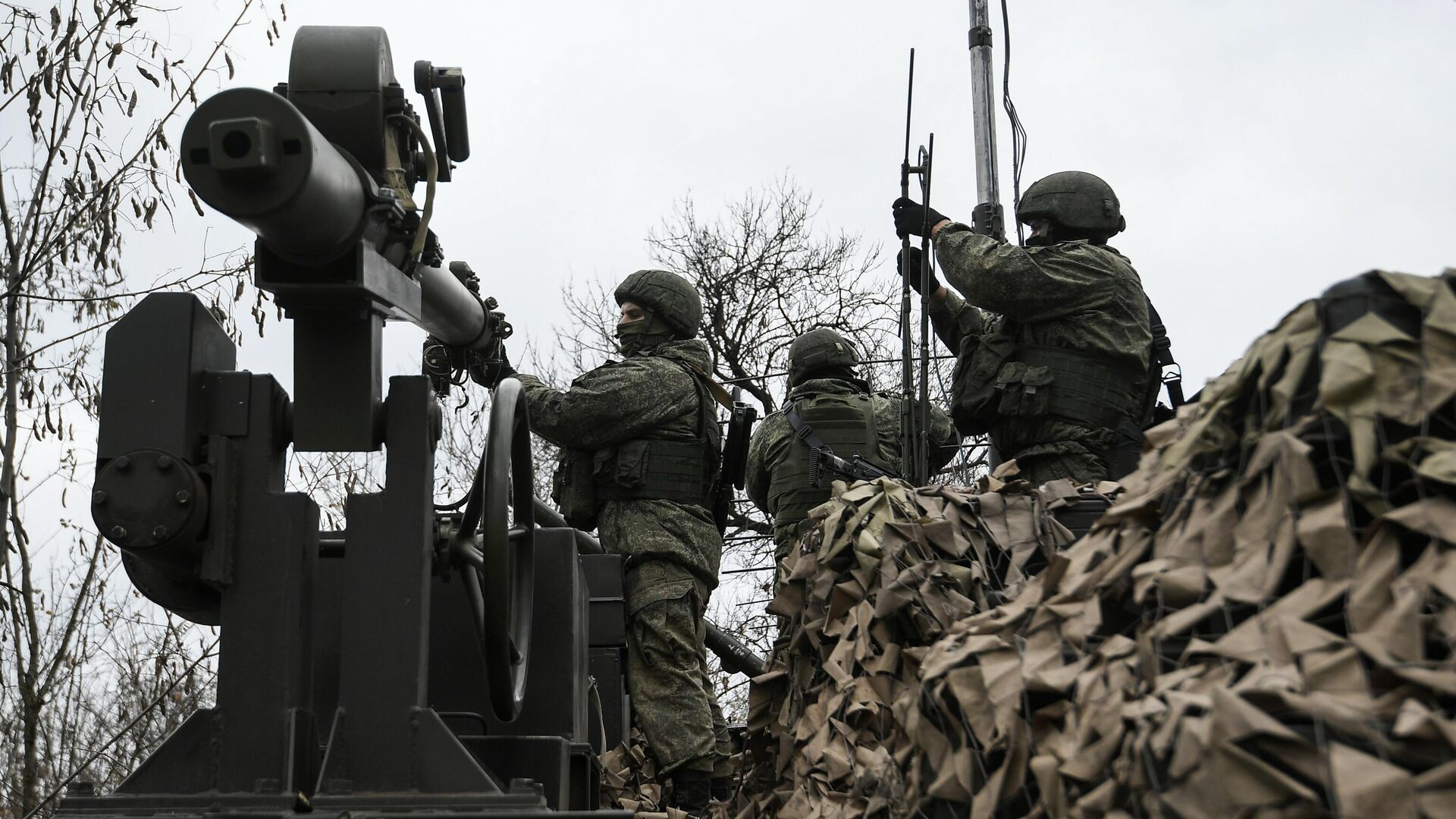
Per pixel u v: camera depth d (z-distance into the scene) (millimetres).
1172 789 1470
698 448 5844
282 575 2961
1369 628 1465
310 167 2566
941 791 2084
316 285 2914
